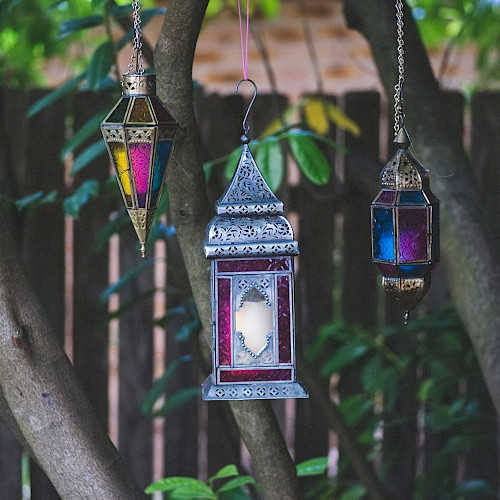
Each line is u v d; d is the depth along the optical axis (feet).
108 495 5.82
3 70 15.08
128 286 12.09
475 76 22.70
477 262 7.45
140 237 5.42
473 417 10.48
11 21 14.34
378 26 8.23
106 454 5.88
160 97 6.02
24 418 5.74
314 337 12.04
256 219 5.42
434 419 10.59
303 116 12.22
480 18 13.30
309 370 9.04
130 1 11.38
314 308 12.05
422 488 10.53
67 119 11.80
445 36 17.22
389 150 12.08
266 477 6.62
